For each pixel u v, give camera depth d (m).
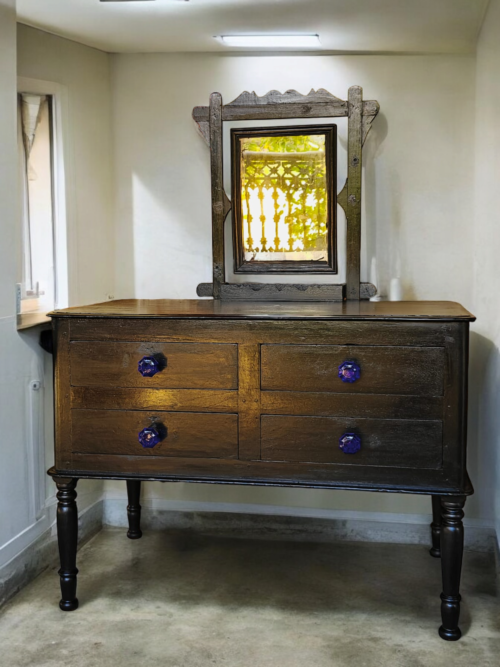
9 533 2.61
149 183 3.29
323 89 2.96
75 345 2.51
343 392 2.36
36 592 2.69
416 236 3.11
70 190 3.12
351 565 2.93
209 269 3.28
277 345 2.38
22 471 2.69
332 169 2.99
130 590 2.71
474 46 2.96
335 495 3.20
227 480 2.45
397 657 2.25
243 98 3.03
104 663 2.23
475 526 3.06
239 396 2.42
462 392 2.29
